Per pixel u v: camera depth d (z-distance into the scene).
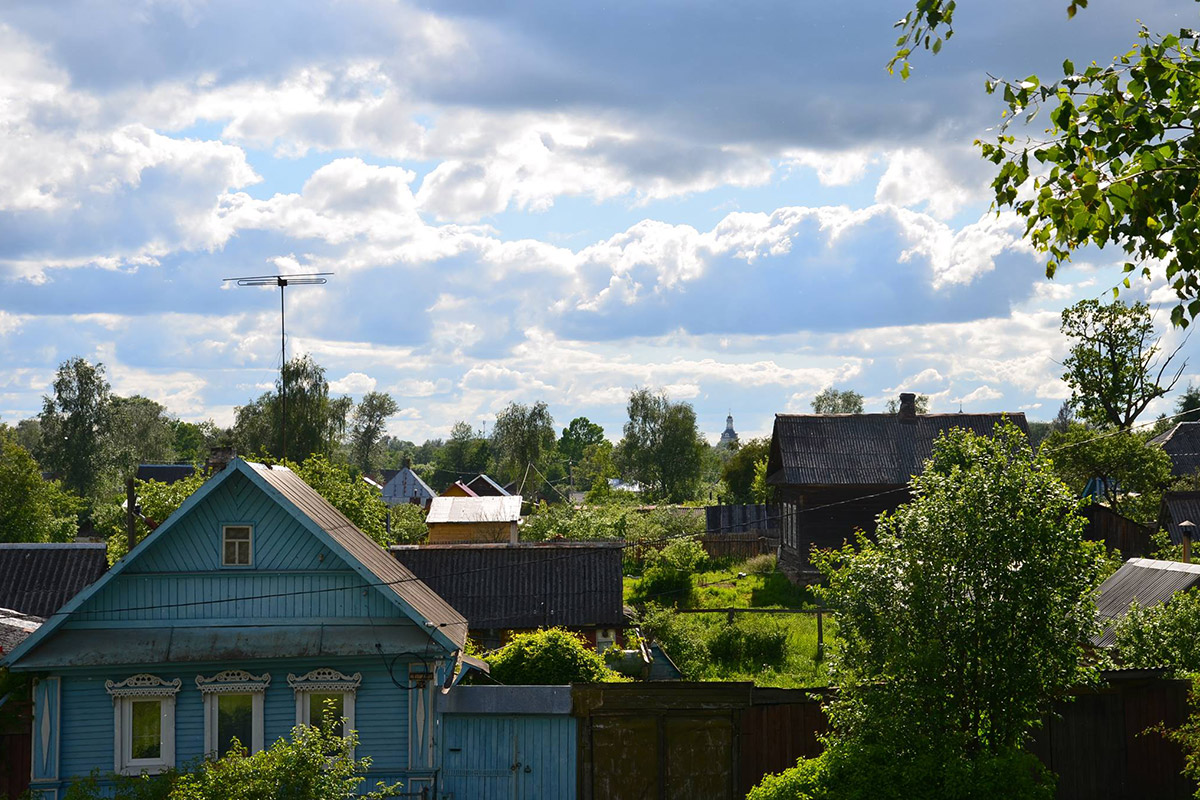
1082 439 47.03
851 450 46.81
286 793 13.12
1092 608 14.95
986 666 14.77
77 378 86.38
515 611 30.81
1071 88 8.23
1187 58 7.80
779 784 14.58
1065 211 8.49
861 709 14.83
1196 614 18.48
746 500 83.56
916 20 8.27
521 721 17.31
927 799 13.72
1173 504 40.19
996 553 14.68
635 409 100.25
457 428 144.00
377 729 17.39
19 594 29.92
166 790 14.52
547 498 117.81
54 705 17.06
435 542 52.25
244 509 18.02
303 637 17.39
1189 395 71.81
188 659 16.75
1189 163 7.76
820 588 15.83
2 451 83.00
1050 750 17.30
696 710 17.09
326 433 79.69
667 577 43.22
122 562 17.45
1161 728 16.64
